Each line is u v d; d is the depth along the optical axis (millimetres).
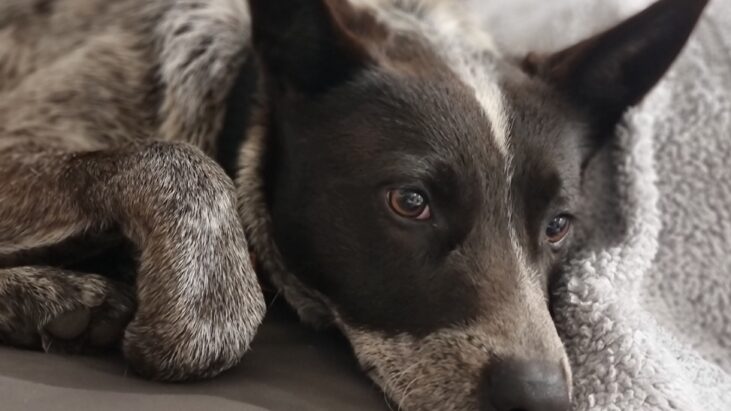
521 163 732
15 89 813
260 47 755
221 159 804
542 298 718
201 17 820
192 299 693
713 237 906
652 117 902
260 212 776
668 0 791
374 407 700
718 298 897
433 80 745
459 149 721
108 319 706
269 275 782
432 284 710
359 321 731
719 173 916
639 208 863
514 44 935
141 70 823
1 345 711
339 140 735
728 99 928
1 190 768
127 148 751
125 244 756
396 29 793
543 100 767
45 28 829
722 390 797
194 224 712
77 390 646
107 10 837
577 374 745
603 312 768
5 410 617
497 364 681
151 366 678
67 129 798
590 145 809
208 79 812
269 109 771
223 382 685
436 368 700
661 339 824
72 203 749
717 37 942
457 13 846
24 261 761
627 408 716
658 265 899
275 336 760
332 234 730
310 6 732
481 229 717
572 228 783
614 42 792
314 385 701
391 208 718
